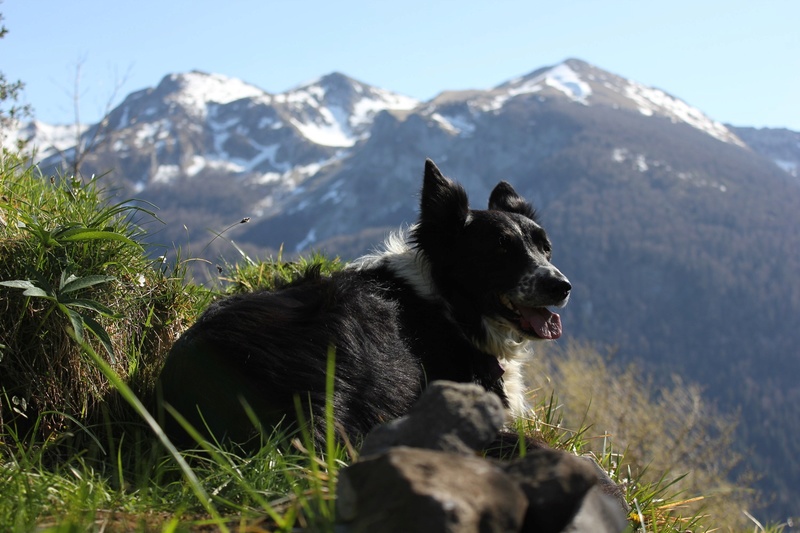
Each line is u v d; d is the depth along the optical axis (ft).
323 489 7.89
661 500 13.73
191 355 11.60
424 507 5.78
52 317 12.20
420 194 16.99
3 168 15.98
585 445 16.20
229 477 9.08
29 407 11.95
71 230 12.51
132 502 8.66
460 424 7.14
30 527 7.22
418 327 15.60
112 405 12.60
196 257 15.97
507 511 6.09
